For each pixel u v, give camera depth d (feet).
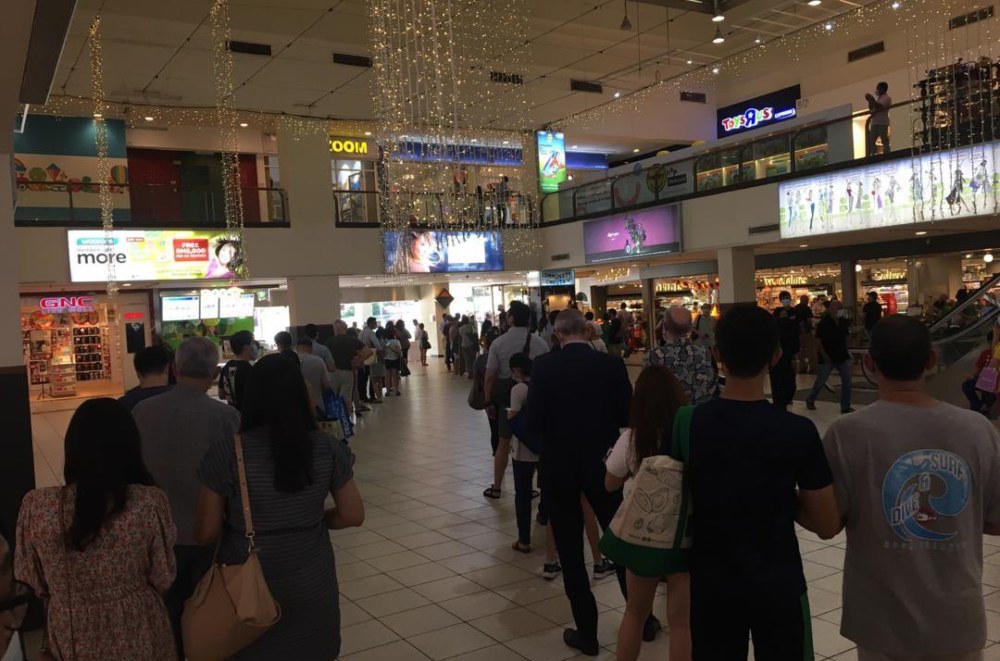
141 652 7.58
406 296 88.53
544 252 66.95
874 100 42.24
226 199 55.21
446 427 37.73
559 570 15.76
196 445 10.51
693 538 7.40
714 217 51.11
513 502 22.08
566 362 12.41
